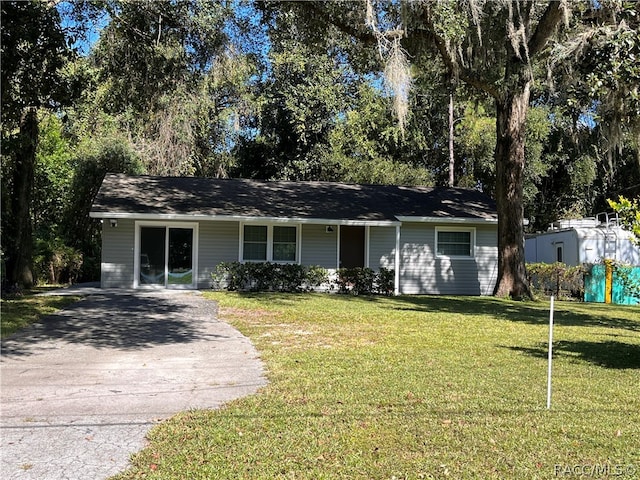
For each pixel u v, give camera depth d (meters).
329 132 30.89
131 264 17.70
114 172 23.03
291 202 19.47
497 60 16.88
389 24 15.61
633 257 21.03
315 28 16.86
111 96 14.48
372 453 4.27
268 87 29.98
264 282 17.80
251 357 7.84
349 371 6.96
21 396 5.80
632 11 8.43
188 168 26.30
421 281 19.89
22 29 9.66
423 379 6.57
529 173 28.64
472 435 4.68
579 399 5.79
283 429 4.77
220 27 13.09
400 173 29.70
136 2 11.70
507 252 17.94
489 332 10.41
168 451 4.27
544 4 16.31
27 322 10.31
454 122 31.02
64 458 4.14
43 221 23.42
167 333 9.73
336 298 16.12
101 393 5.95
